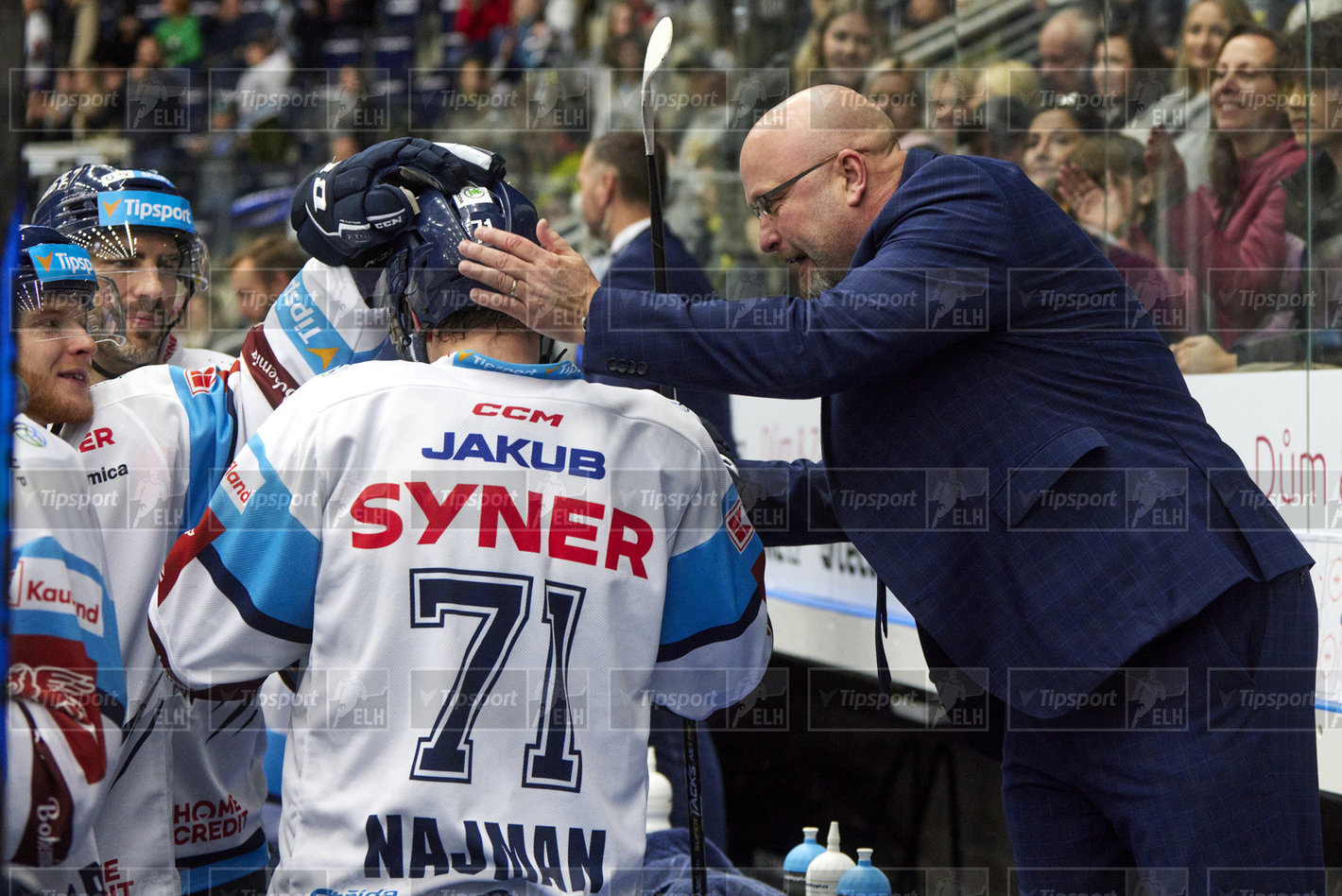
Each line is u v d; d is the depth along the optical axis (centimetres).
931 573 165
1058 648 158
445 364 141
